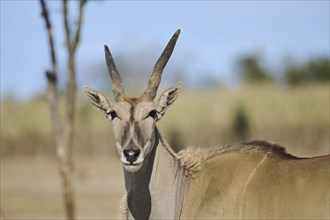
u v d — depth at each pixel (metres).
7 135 112.81
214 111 104.44
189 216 25.73
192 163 26.17
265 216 24.31
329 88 104.88
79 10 36.03
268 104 102.31
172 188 25.72
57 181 81.38
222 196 25.11
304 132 100.69
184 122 105.19
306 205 23.67
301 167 24.45
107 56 25.81
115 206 60.47
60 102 91.00
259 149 25.91
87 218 53.97
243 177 25.11
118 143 24.36
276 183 24.47
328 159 24.23
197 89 114.38
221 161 25.94
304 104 100.94
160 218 25.55
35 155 112.94
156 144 25.45
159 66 25.58
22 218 54.62
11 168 97.88
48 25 37.12
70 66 36.12
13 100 116.19
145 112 24.55
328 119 99.50
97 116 109.69
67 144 36.31
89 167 92.88
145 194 25.31
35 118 113.12
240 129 103.50
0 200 65.38
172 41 25.59
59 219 54.03
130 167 23.80
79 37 36.12
